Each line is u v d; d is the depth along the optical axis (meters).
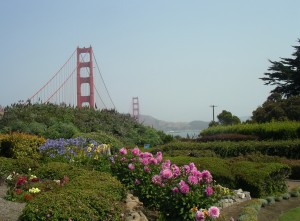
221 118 52.19
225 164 12.62
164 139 26.16
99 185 8.25
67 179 9.41
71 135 19.50
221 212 9.09
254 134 22.88
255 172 11.47
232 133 24.59
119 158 10.23
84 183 8.45
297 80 38.19
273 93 35.28
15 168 11.02
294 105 27.36
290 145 17.28
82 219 6.45
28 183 9.51
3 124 20.02
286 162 15.28
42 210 6.44
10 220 7.06
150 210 8.46
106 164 10.74
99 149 11.97
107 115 24.48
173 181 8.13
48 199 6.79
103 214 6.87
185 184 7.64
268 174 11.40
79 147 13.98
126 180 9.39
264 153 17.64
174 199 7.73
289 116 26.94
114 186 8.38
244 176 11.36
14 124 19.72
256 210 9.40
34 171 10.73
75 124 21.61
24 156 14.25
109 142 17.09
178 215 7.71
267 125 22.39
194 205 7.56
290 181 14.59
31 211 6.50
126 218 7.55
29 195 8.50
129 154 10.30
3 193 9.02
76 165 11.48
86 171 10.00
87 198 6.96
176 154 17.09
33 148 14.70
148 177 9.03
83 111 23.77
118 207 7.29
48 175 10.30
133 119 26.55
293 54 39.06
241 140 21.61
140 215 7.86
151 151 18.83
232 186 11.45
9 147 14.70
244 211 8.85
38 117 20.83
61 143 14.18
